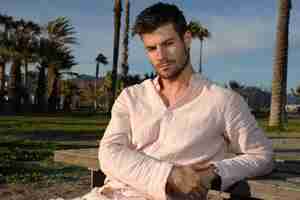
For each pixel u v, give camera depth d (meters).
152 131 1.86
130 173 1.75
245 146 1.84
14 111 46.78
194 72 1.90
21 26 46.22
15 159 8.98
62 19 48.31
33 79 59.81
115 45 32.12
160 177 1.68
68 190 6.15
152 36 1.80
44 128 19.84
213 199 2.22
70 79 62.31
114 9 31.75
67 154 2.76
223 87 1.87
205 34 54.03
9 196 5.73
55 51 47.62
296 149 3.85
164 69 1.82
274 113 18.44
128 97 1.93
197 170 1.73
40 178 6.92
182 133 1.81
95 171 2.64
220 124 1.83
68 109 57.91
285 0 18.25
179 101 1.83
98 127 21.38
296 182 1.80
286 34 18.39
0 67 48.25
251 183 1.81
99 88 72.06
